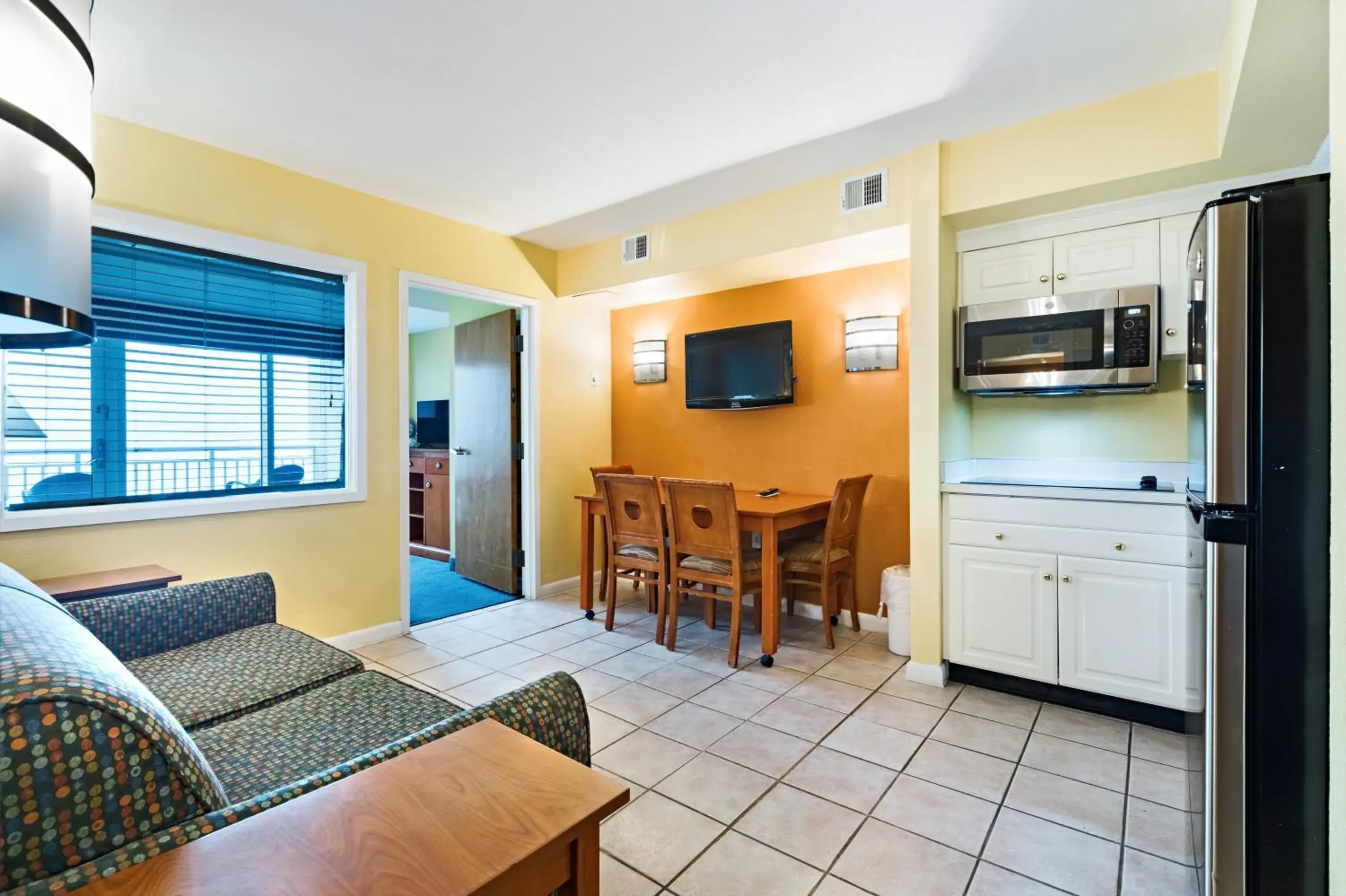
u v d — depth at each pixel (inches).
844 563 141.7
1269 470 51.1
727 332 163.5
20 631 34.4
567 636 142.9
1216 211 52.7
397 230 141.8
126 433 110.0
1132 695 97.3
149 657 77.2
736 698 108.8
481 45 85.6
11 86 33.2
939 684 112.9
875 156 118.4
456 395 202.1
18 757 27.8
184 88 96.0
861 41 84.5
